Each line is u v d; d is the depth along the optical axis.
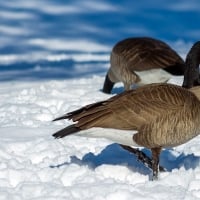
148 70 17.48
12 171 10.63
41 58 39.22
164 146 10.38
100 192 9.77
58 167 11.04
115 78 18.67
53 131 13.70
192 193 9.73
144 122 10.08
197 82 13.83
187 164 11.32
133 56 17.75
